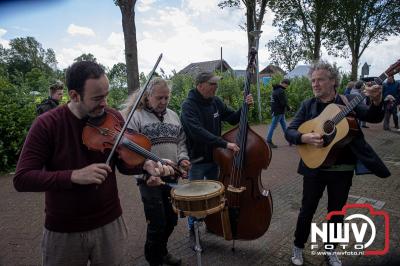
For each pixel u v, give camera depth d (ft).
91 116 5.52
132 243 10.85
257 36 17.44
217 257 9.73
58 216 5.34
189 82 35.99
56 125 5.19
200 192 7.17
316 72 8.45
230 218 9.57
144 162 6.45
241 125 9.73
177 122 9.06
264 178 18.13
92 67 4.99
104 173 4.94
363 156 7.75
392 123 40.83
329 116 8.21
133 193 15.88
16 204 14.57
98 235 5.64
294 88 49.57
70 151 5.27
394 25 78.95
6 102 21.35
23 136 20.29
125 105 8.54
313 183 8.57
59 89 17.21
